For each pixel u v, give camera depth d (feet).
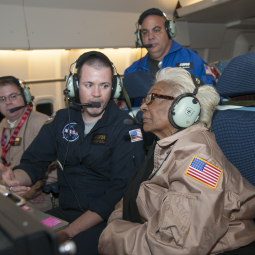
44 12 8.16
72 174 4.73
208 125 3.50
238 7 9.73
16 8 7.70
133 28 10.20
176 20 11.64
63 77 9.52
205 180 2.72
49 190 5.67
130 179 3.98
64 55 9.27
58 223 2.90
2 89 6.40
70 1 8.39
